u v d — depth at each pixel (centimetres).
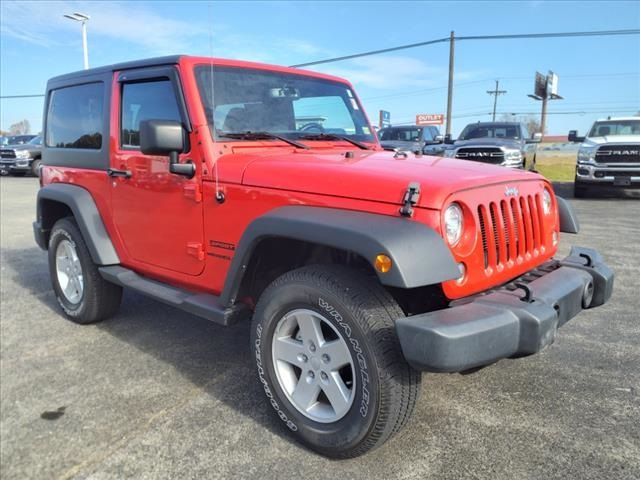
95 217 389
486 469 237
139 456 248
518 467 238
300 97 359
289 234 240
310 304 240
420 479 231
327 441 241
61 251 437
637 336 390
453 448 253
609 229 838
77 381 324
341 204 240
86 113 399
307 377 251
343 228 221
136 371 338
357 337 224
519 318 220
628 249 686
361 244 214
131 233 363
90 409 291
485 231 243
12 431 268
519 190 272
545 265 296
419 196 223
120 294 423
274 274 296
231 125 312
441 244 216
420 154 333
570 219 327
